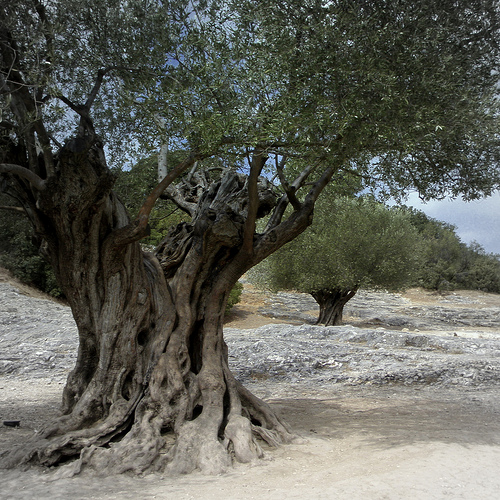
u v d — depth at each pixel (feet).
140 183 29.76
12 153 21.48
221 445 19.26
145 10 24.81
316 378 42.83
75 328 59.98
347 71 20.27
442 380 42.32
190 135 21.16
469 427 24.58
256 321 92.99
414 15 21.47
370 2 21.97
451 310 124.36
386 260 81.20
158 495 15.23
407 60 20.89
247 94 21.36
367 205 81.61
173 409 21.45
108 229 22.15
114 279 22.50
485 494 14.73
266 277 87.51
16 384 38.93
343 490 15.14
